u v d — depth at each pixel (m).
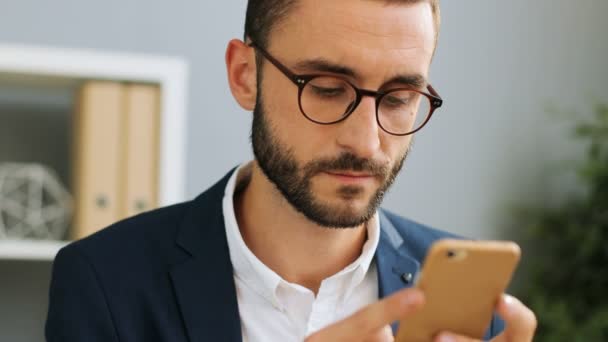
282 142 0.95
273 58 0.96
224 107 2.41
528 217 2.66
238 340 1.03
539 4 2.72
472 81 2.66
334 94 0.92
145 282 1.05
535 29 2.72
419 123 0.99
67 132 2.30
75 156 2.12
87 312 1.03
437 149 2.62
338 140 0.91
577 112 2.74
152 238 1.10
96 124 2.06
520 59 2.70
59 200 2.21
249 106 1.07
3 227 2.17
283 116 0.95
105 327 1.03
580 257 2.59
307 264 1.07
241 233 1.10
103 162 2.06
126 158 2.08
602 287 2.55
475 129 2.66
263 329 1.06
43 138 2.29
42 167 2.20
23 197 2.18
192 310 1.03
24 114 2.28
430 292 0.78
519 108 2.70
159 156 2.09
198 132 2.39
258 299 1.07
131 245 1.09
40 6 2.27
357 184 0.92
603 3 2.78
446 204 2.62
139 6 2.34
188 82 2.38
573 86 2.74
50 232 2.19
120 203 2.07
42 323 2.30
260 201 1.06
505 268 0.78
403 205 2.59
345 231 1.05
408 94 0.94
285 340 1.06
